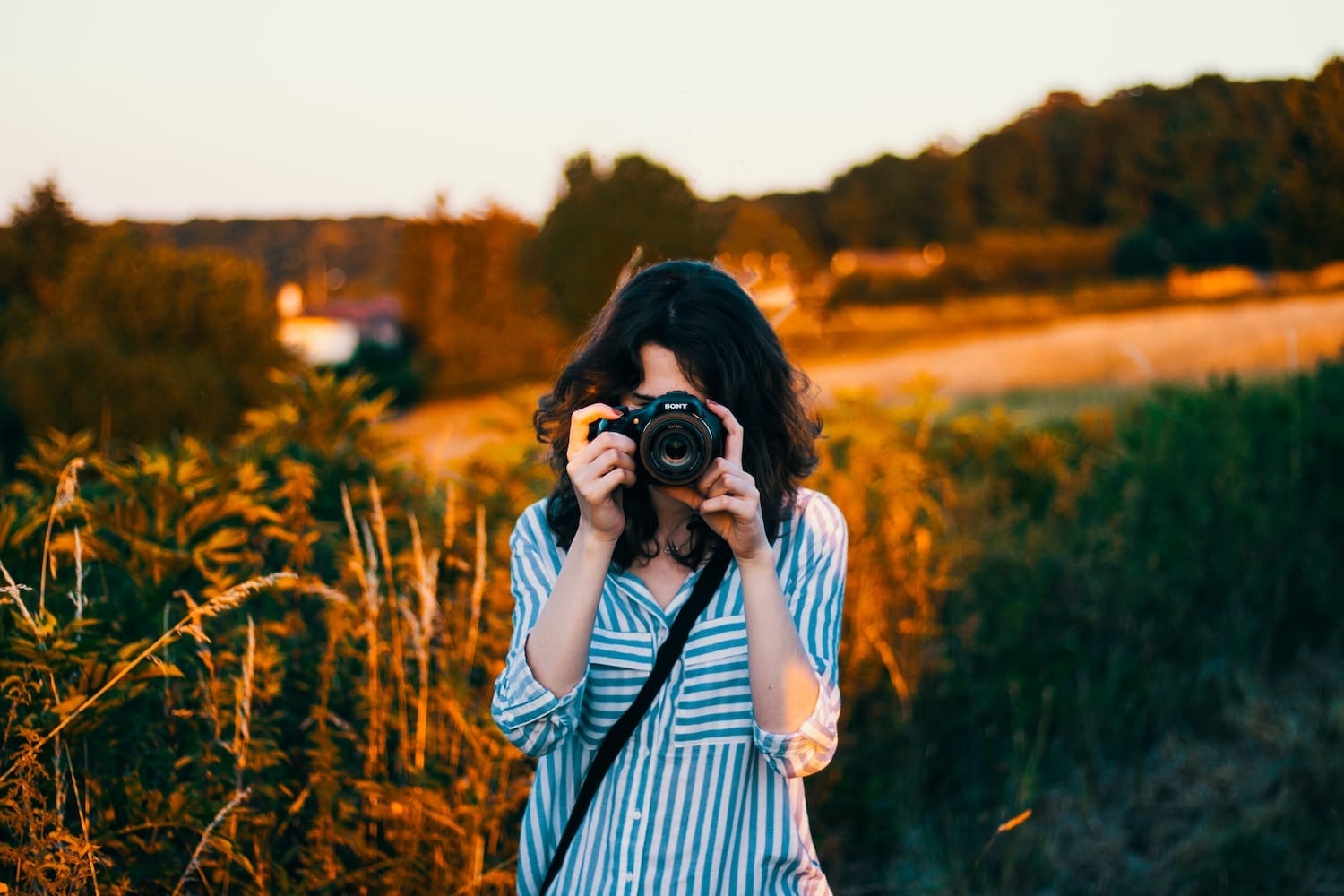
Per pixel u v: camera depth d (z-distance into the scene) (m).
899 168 76.12
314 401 3.25
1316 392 5.33
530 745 1.52
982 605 3.96
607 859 1.53
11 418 16.66
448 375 31.16
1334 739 3.80
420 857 2.30
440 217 31.58
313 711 2.28
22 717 2.04
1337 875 3.22
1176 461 4.55
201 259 23.91
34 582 2.38
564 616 1.48
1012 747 3.60
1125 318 37.06
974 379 24.83
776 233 21.44
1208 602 4.43
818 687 1.48
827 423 3.85
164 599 2.37
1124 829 3.46
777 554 1.65
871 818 3.20
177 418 17.02
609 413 1.53
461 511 2.92
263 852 2.18
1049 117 69.12
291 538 2.63
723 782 1.53
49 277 40.12
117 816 2.14
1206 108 40.44
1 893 1.87
